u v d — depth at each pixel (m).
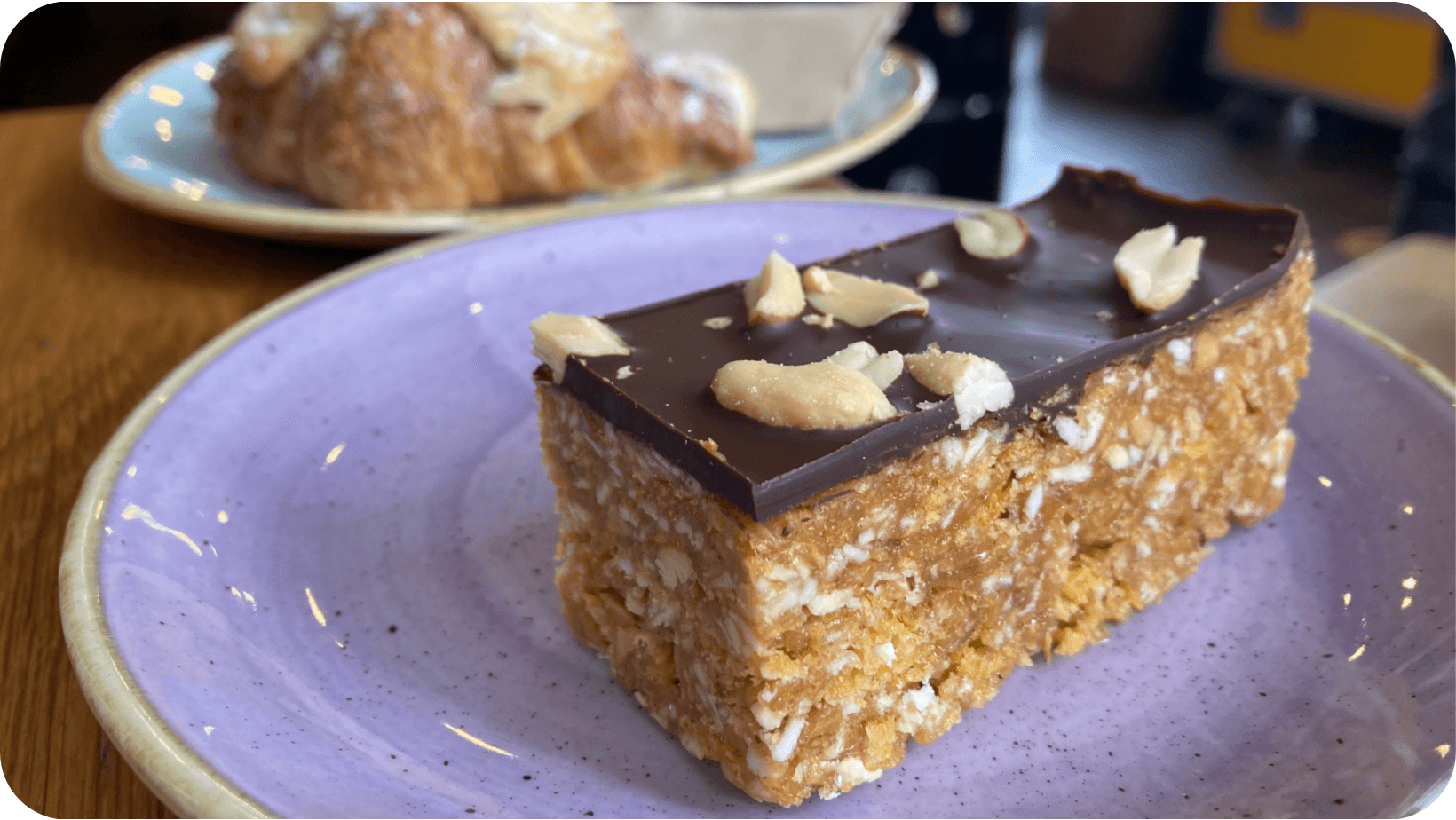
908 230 0.20
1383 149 0.59
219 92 0.23
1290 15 0.58
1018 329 0.13
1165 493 0.14
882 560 0.11
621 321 0.13
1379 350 0.16
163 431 0.14
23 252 0.22
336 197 0.22
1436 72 0.52
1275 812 0.11
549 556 0.15
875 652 0.12
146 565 0.12
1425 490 0.14
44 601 0.13
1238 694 0.13
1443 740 0.11
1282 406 0.15
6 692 0.12
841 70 0.27
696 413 0.11
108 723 0.10
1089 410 0.12
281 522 0.14
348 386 0.16
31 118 0.29
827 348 0.12
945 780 0.12
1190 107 0.66
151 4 0.42
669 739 0.12
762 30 0.26
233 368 0.16
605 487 0.12
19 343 0.19
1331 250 0.47
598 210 0.20
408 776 0.11
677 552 0.11
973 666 0.13
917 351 0.12
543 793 0.11
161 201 0.21
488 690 0.13
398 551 0.14
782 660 0.11
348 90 0.22
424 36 0.22
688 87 0.25
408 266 0.18
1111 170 0.16
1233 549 0.15
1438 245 0.26
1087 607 0.14
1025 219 0.16
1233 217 0.15
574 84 0.22
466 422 0.17
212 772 0.09
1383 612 0.13
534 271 0.19
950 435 0.11
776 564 0.10
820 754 0.12
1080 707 0.13
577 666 0.13
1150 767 0.12
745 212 0.20
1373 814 0.10
